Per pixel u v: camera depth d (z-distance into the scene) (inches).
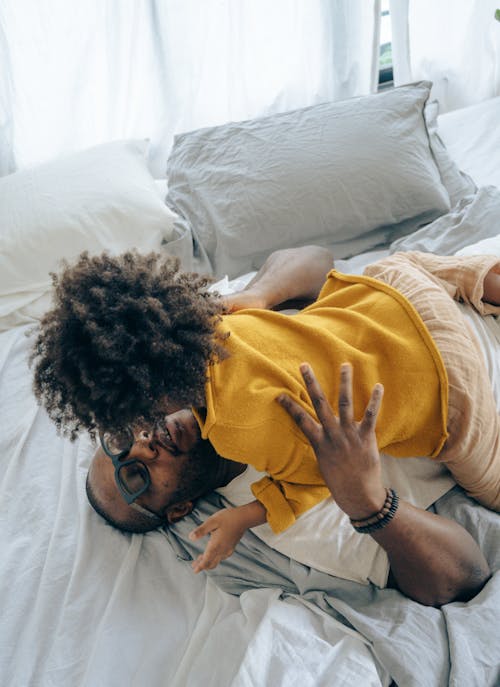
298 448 32.5
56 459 45.9
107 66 75.2
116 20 72.6
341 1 76.1
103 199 62.8
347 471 30.7
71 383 29.7
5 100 73.3
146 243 62.4
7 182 66.4
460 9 80.8
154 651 35.8
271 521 34.3
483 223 57.6
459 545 34.0
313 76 82.2
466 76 85.2
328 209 61.4
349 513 32.3
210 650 34.8
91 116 78.0
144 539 41.5
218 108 82.3
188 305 30.7
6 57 71.2
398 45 81.0
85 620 37.1
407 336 35.1
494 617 32.8
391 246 60.6
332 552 36.4
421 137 65.1
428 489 38.7
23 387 52.0
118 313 29.3
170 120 79.6
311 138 64.0
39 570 39.6
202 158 67.2
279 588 37.7
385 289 37.4
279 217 61.6
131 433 32.5
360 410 33.1
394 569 34.5
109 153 69.2
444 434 34.5
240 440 31.7
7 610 37.9
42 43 72.1
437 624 33.2
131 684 34.6
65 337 29.4
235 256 62.1
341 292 38.8
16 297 60.0
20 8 70.0
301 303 52.4
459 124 74.4
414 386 33.7
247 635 34.8
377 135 63.2
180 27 74.9
